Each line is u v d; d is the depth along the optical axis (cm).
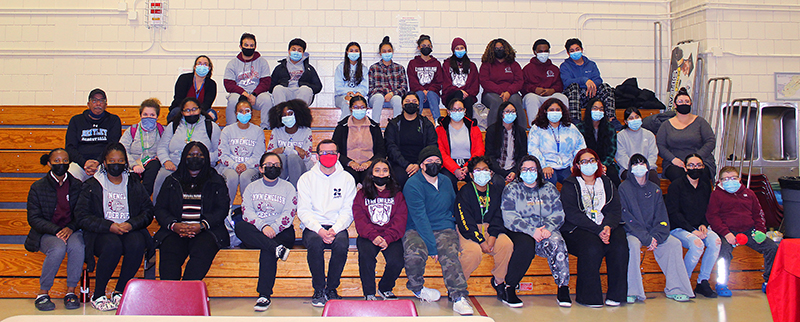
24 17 650
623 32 704
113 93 653
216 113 566
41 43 648
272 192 412
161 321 167
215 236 395
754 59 655
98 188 392
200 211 401
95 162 420
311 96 571
